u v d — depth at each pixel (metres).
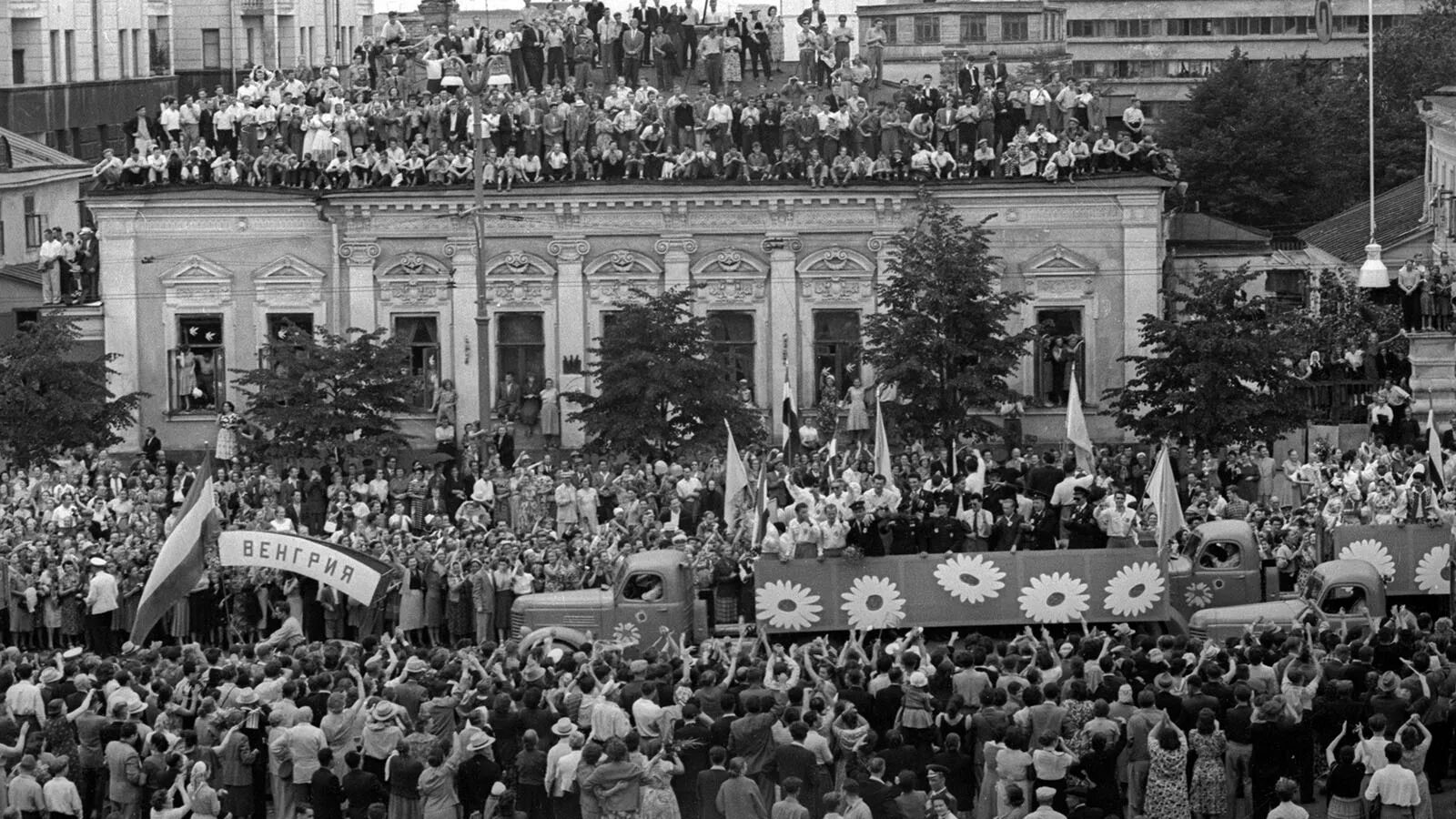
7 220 115.50
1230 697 46.47
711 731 45.00
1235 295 86.19
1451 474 70.94
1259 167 148.38
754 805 41.53
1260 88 151.50
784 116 95.50
